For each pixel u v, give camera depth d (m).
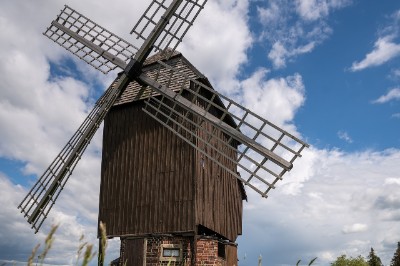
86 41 17.55
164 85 15.93
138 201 17.47
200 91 17.58
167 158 17.28
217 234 18.75
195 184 16.48
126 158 18.27
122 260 17.03
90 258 1.77
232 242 20.66
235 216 21.17
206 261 16.34
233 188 21.23
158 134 17.73
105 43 17.31
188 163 16.81
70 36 17.88
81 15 18.14
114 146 18.70
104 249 1.85
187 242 16.28
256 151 13.37
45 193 15.94
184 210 16.42
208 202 17.59
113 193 18.12
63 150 16.78
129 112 18.69
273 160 13.03
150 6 16.25
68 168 16.22
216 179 18.81
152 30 16.08
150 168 17.58
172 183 16.94
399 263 40.78
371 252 43.50
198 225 16.45
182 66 17.78
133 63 16.19
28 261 1.72
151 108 18.06
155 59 18.52
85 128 16.66
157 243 16.67
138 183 17.69
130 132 18.45
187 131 15.42
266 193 13.13
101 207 18.20
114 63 16.80
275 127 13.30
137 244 16.95
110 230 17.67
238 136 13.76
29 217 15.62
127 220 17.45
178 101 15.29
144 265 16.55
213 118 14.49
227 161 20.28
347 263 39.91
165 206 16.83
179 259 16.11
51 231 1.77
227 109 14.21
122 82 16.47
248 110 13.73
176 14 16.19
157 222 16.80
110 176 18.42
